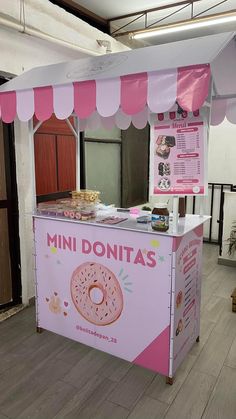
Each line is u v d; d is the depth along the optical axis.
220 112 2.32
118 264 2.07
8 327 2.66
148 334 2.03
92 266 2.19
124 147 4.71
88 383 2.01
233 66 1.77
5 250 2.92
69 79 1.87
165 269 1.89
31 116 2.02
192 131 1.71
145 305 2.01
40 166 3.07
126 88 1.62
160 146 1.82
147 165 5.35
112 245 2.07
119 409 1.80
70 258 2.29
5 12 2.51
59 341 2.46
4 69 2.62
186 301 2.11
